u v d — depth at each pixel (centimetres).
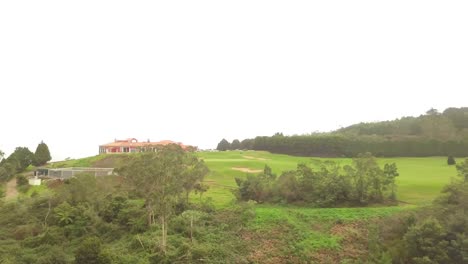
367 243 3531
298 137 10594
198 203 4453
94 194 4728
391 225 3675
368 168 4559
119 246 3684
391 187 4619
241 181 4988
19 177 6775
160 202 3475
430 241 3192
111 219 4394
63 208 4381
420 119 11831
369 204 4512
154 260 3262
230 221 3950
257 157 9575
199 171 4106
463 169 4253
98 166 7881
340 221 3888
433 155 8988
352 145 9581
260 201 4766
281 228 3750
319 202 4506
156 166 3491
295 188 4716
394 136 10244
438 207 3762
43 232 4219
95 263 3067
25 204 4856
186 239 3572
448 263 3094
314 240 3556
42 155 9012
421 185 5241
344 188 4534
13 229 4491
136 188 3847
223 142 13638
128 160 4150
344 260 3303
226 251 3384
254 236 3653
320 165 5103
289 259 3322
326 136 10319
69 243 3991
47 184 6412
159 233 3709
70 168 7388
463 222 3250
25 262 3550
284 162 8419
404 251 3262
